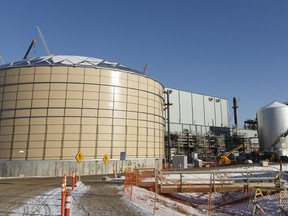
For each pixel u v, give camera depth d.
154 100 57.94
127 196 19.53
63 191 12.17
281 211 17.59
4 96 49.25
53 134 47.09
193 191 24.00
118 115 51.09
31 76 48.94
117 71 52.34
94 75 50.38
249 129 117.81
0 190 23.14
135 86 54.16
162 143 60.34
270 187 20.92
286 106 89.69
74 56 58.72
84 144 47.78
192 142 88.50
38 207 14.56
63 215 11.79
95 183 30.41
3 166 46.31
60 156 46.62
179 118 92.62
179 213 16.27
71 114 48.12
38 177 43.19
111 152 49.28
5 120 48.31
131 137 51.97
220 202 23.84
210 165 71.56
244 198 22.92
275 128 89.06
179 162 61.94
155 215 13.70
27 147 46.62
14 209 14.04
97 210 14.20
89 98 49.41
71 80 49.12
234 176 36.88
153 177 31.67
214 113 104.62
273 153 79.38
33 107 47.88
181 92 95.50
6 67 50.16
